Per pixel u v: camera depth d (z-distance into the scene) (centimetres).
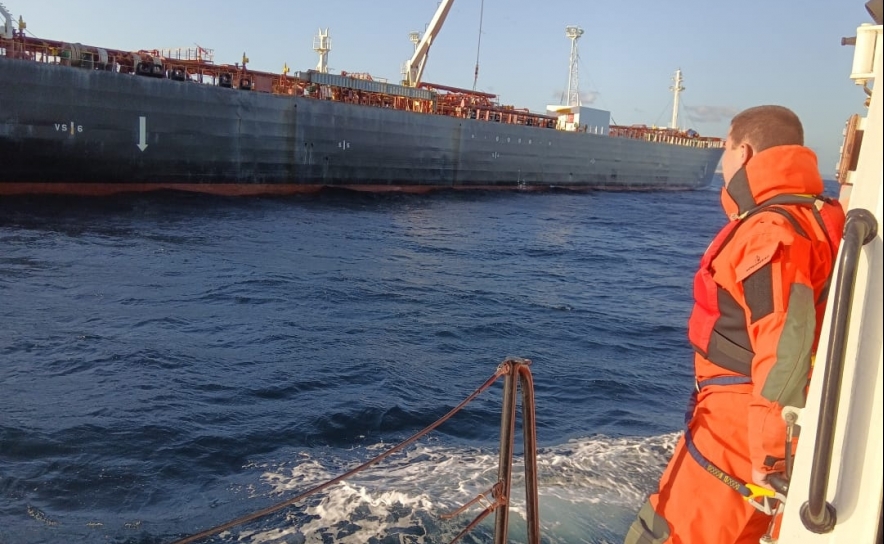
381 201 3822
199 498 603
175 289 1536
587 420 823
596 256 2520
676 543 225
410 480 612
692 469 226
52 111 2631
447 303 1564
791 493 163
